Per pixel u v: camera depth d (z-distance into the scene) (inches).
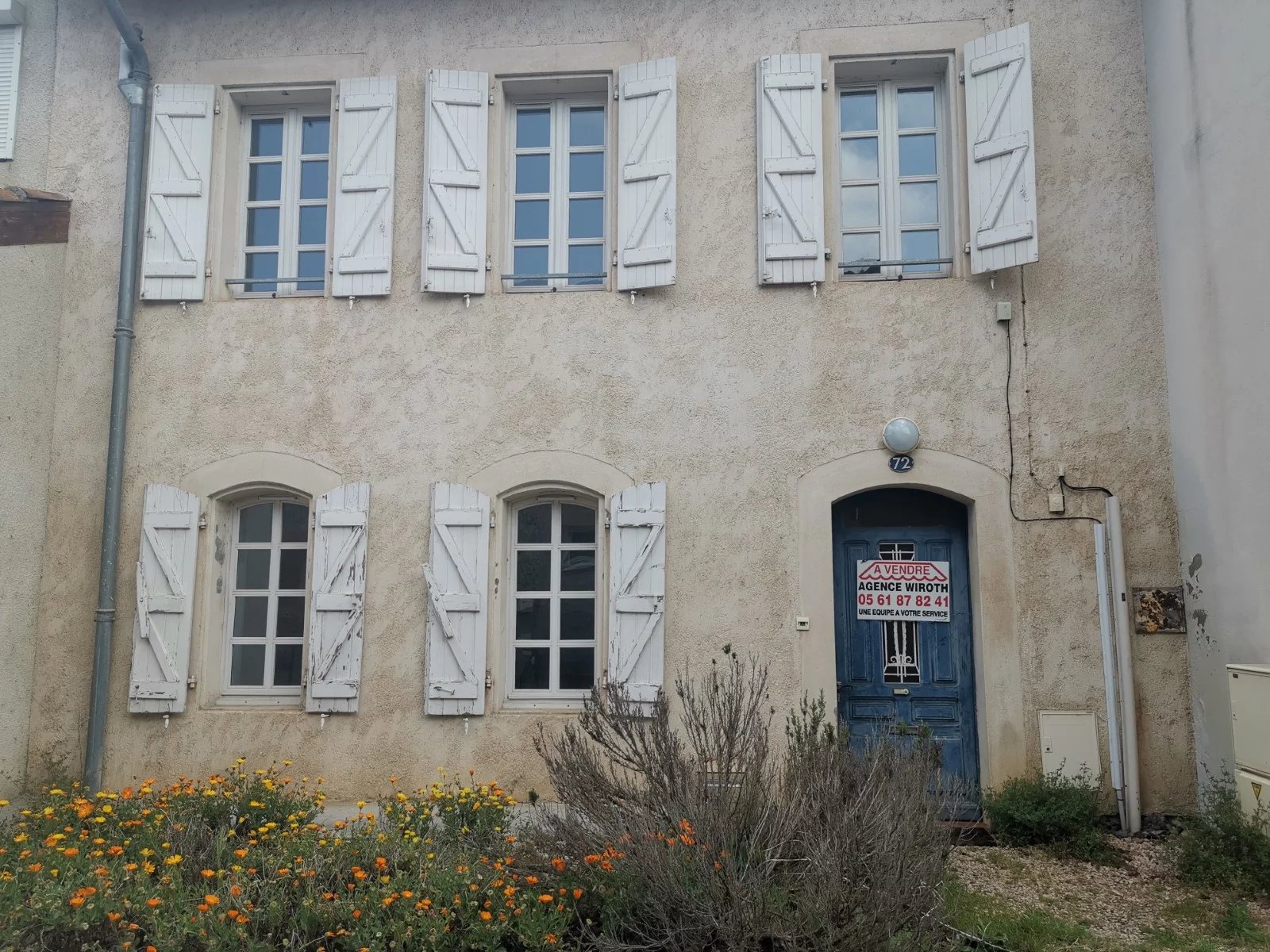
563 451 272.7
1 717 265.4
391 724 267.0
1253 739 213.9
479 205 281.3
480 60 289.0
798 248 268.8
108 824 194.4
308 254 298.4
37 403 279.4
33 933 141.6
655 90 276.8
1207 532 240.7
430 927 148.6
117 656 275.6
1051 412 261.3
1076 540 256.5
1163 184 260.5
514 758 263.1
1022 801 238.7
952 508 271.9
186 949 145.4
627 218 277.0
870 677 268.1
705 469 268.2
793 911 146.9
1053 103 270.4
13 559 270.5
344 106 286.8
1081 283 264.7
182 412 283.0
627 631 261.3
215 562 281.7
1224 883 209.2
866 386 266.7
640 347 274.4
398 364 279.7
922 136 285.6
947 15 275.6
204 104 291.3
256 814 206.5
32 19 303.1
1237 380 229.0
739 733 178.7
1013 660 253.9
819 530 263.3
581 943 155.6
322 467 277.7
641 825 164.2
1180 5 250.7
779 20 280.8
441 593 267.6
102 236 292.2
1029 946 176.1
